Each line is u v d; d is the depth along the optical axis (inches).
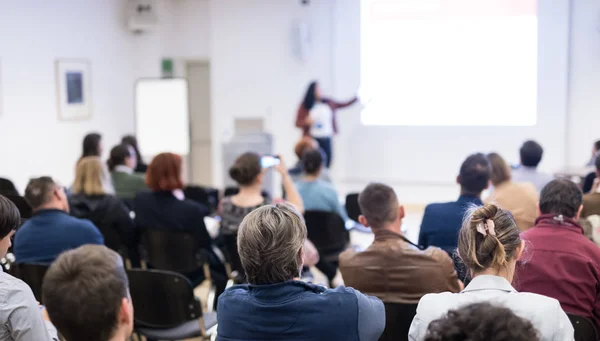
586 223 129.8
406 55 344.2
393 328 102.8
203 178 427.8
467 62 334.3
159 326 123.8
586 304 98.9
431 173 349.7
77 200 170.2
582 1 315.9
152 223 159.2
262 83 379.9
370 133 357.4
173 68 414.3
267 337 73.0
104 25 361.1
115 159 219.6
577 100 322.3
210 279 167.2
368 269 103.0
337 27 354.9
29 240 130.5
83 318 58.8
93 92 352.8
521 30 324.2
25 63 299.9
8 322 81.4
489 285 72.4
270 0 372.8
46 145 315.3
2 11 285.1
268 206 76.2
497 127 333.7
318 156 184.5
